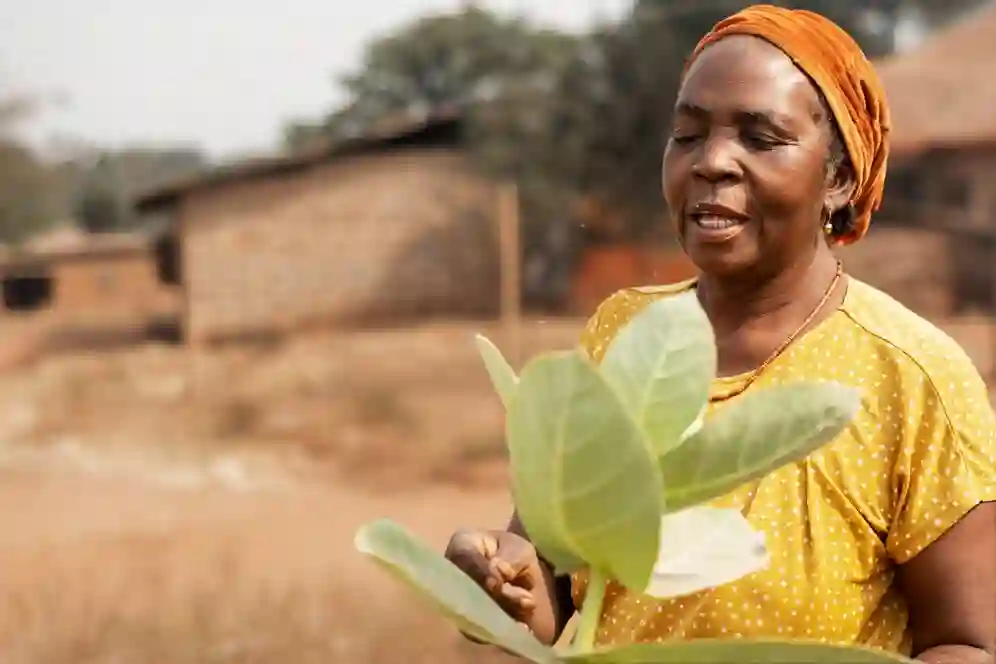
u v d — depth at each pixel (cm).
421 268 2319
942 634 139
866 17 3334
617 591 147
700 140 138
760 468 85
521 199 2361
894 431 138
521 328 2055
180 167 6719
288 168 2242
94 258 3175
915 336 142
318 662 641
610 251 2411
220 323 2195
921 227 2184
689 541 92
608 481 78
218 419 1595
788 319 145
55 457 1458
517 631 84
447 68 4972
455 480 1284
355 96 5141
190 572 855
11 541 1006
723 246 137
